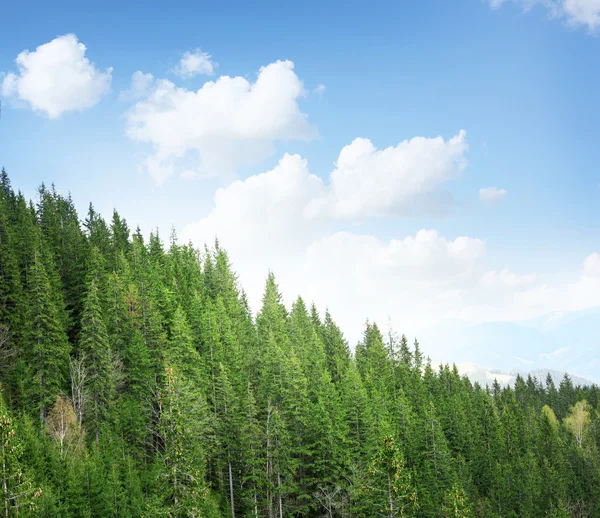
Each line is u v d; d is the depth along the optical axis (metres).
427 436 58.94
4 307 54.56
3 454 24.33
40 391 45.59
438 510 51.56
